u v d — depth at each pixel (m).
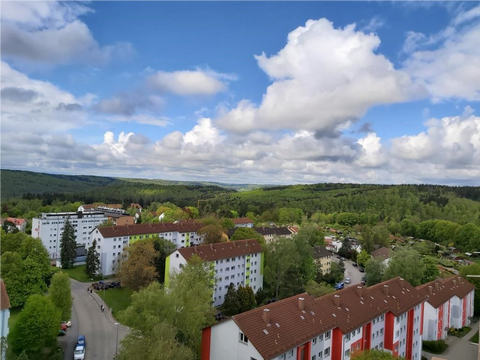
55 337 55.28
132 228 116.44
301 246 100.25
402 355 57.84
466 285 88.19
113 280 100.06
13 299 71.19
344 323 45.91
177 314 45.62
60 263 114.19
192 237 132.50
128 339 39.50
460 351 68.75
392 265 92.88
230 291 77.69
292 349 38.66
